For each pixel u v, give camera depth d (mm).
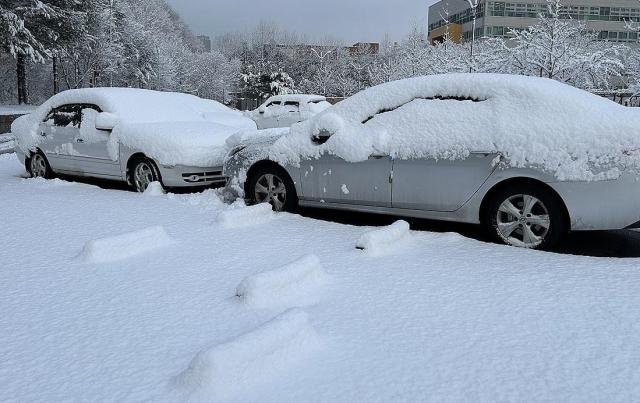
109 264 4273
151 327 3117
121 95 8406
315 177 5777
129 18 51875
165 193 7484
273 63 58344
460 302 3434
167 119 8422
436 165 4992
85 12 33938
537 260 4305
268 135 6656
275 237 5070
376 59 51688
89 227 5484
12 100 41969
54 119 8711
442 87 5184
